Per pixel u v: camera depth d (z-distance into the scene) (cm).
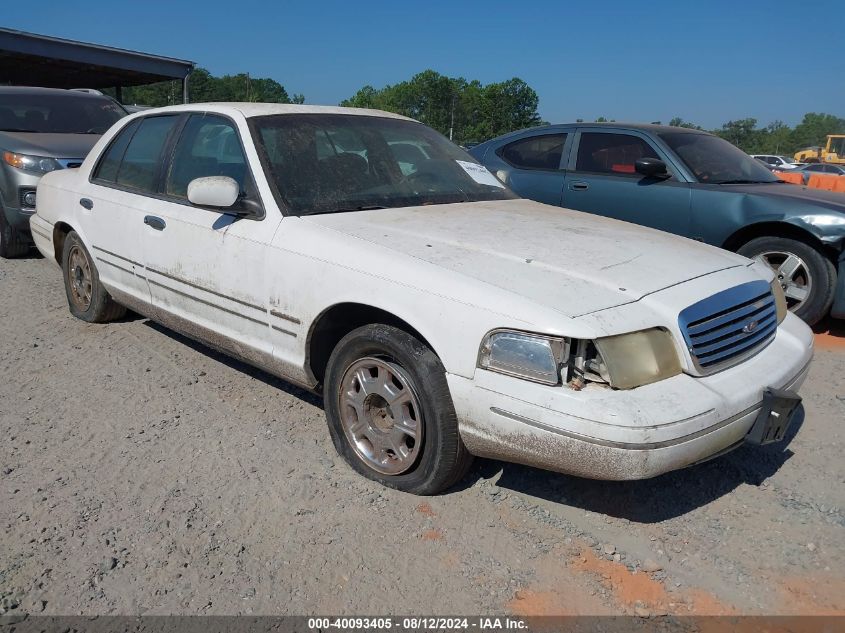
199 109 437
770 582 270
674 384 271
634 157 659
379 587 264
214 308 396
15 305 607
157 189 445
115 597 257
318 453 359
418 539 291
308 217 357
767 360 309
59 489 325
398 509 311
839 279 550
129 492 323
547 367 261
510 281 285
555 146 718
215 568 273
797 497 327
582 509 314
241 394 430
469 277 290
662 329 275
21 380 447
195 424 390
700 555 285
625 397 258
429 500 318
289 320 349
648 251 331
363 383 327
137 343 515
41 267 753
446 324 285
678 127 702
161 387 439
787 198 570
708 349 283
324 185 381
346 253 325
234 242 374
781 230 575
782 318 347
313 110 429
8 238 773
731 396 277
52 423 390
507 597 260
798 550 288
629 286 287
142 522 300
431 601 257
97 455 356
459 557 281
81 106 941
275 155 382
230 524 300
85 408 409
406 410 312
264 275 358
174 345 511
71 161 767
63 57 1289
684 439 259
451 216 375
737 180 638
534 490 328
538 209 417
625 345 264
